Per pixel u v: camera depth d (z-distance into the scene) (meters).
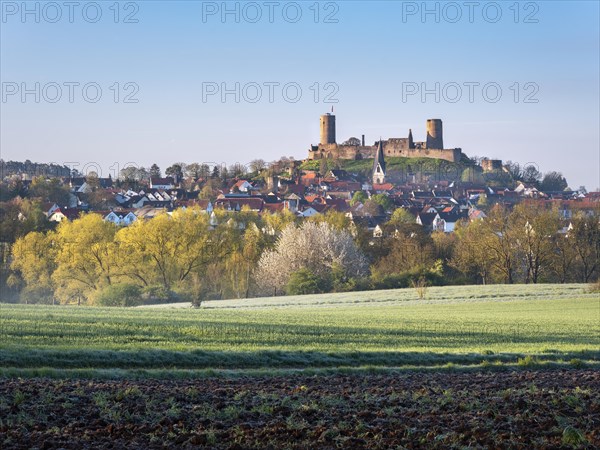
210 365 69.12
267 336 89.44
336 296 191.25
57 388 52.12
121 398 49.28
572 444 40.09
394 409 47.72
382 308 161.00
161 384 56.12
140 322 102.38
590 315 137.88
